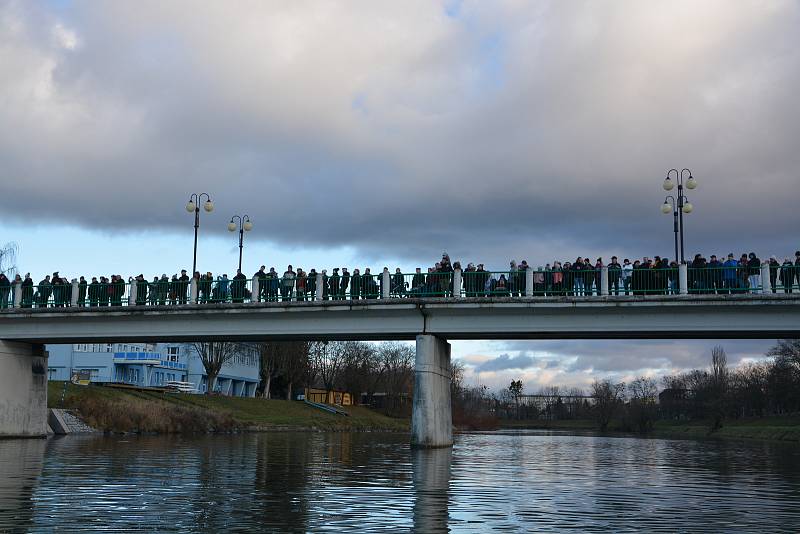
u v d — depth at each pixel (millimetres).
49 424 44781
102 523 12750
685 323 32031
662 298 31656
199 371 101812
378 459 28969
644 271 32375
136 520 13086
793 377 98188
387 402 118875
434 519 13773
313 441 45812
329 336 36969
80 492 16703
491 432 91188
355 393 118375
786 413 101375
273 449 34812
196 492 17047
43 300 40281
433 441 35281
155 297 38469
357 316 35594
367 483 19734
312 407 91875
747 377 115000
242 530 12305
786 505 16625
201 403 70250
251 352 100875
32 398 41562
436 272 34750
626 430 111875
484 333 34656
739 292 31281
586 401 176250
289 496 16609
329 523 13102
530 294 33469
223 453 30625
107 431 47625
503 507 15586
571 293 33031
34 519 13062
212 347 88125
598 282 32812
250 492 17219
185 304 37500
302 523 13047
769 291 30953
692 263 32250
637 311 32500
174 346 100000
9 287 41094
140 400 58281
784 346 100062
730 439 68750
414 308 34344
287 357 102125
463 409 125062
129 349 90812
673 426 111188
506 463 28797
